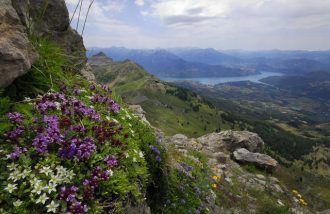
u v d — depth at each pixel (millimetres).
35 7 974
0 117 526
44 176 438
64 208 404
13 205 402
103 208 448
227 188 1373
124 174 514
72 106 619
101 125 595
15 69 591
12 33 620
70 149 470
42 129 500
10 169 435
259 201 1382
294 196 1685
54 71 728
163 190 772
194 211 867
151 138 778
